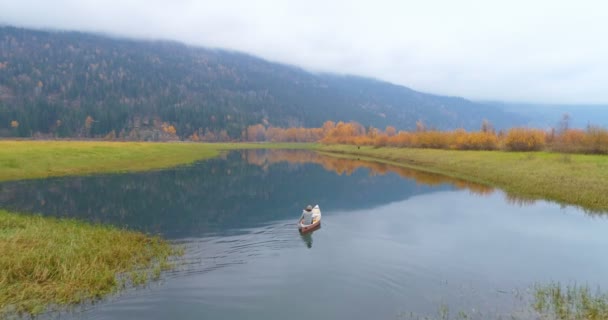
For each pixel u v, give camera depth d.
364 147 129.88
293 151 136.25
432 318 12.42
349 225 25.28
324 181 47.94
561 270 17.25
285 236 22.41
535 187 38.97
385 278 16.02
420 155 80.38
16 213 25.52
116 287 14.55
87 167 54.06
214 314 12.60
